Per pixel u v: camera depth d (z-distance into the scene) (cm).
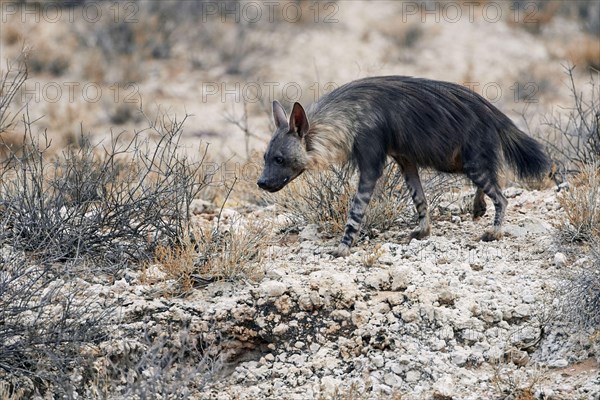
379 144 1917
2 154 2962
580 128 2502
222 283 1798
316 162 1925
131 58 4812
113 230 1955
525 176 2031
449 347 1673
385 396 1598
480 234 2014
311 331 1722
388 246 1947
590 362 1620
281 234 2075
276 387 1650
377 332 1692
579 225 1933
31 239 1884
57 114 4075
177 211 1981
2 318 1636
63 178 2175
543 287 1769
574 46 5131
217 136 3838
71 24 5088
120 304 1730
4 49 4753
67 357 1617
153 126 2338
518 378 1605
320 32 5209
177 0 5191
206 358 1655
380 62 4800
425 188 2180
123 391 1598
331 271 1836
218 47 4959
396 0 5741
